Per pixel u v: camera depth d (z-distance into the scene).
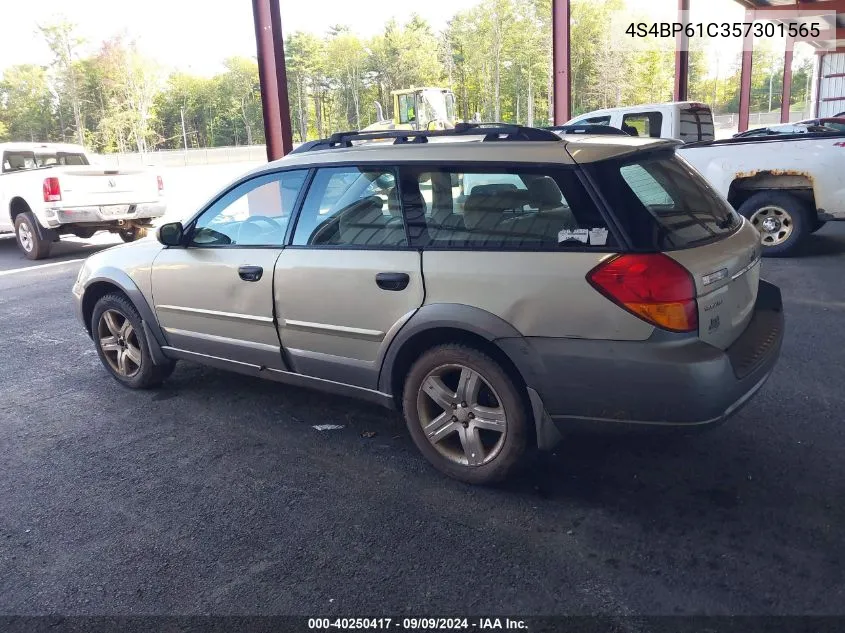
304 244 3.86
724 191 8.86
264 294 4.00
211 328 4.38
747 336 3.36
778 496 3.23
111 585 2.82
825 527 2.96
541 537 3.00
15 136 65.44
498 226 3.22
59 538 3.19
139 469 3.86
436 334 3.39
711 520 3.06
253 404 4.75
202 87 77.56
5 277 10.41
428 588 2.70
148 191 12.06
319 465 3.80
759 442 3.78
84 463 3.96
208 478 3.71
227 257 4.19
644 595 2.59
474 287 3.20
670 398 2.87
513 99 70.69
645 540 2.94
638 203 3.01
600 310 2.92
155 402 4.87
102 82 68.25
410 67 74.00
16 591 2.80
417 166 3.48
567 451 3.78
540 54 68.94
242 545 3.06
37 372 5.70
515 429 3.23
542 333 3.04
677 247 2.97
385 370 3.59
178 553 3.02
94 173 11.33
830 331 5.68
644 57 69.31
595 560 2.82
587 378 2.98
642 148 3.33
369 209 3.62
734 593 2.57
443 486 3.50
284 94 10.45
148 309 4.72
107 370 5.34
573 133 3.89
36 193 11.27
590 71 70.31
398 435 4.16
